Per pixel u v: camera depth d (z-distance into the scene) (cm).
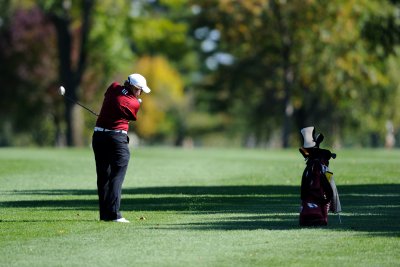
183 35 18638
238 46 18725
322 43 17188
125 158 4700
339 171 8469
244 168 8969
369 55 16988
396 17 13088
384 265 3388
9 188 6688
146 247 3772
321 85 18125
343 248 3719
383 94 19912
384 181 7300
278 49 18475
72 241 3950
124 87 4734
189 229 4291
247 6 17625
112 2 18075
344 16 16812
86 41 17750
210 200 5769
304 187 4362
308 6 17025
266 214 4903
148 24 18312
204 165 9431
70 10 17950
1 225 4512
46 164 9256
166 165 9381
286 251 3656
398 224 4412
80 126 18300
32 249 3744
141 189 6631
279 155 11944
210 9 17900
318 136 4400
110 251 3684
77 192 6406
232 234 4103
